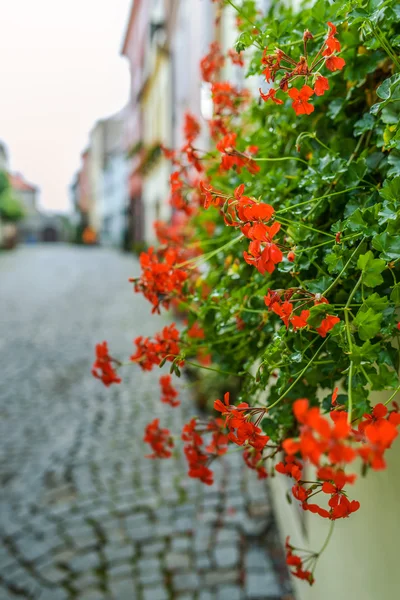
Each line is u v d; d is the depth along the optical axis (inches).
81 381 234.4
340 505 32.8
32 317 389.4
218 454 52.0
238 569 111.0
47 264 908.6
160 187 665.6
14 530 126.2
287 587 105.5
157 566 112.8
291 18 55.0
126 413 193.5
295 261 43.4
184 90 461.4
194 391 200.1
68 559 115.6
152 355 51.6
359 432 29.0
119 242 1280.8
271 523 125.4
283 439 49.6
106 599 103.8
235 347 58.1
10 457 162.4
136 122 899.4
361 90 49.8
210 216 80.3
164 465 154.6
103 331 334.6
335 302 41.9
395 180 35.6
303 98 37.4
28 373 247.6
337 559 68.9
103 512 132.4
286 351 40.6
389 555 49.0
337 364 40.5
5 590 107.2
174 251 57.8
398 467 46.4
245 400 54.3
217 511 131.1
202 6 342.0
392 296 35.4
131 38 938.7
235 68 140.4
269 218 35.9
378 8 37.5
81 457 160.7
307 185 47.1
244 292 54.4
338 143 48.2
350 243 39.5
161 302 54.7
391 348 36.9
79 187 2285.9
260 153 61.0
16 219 1296.8
